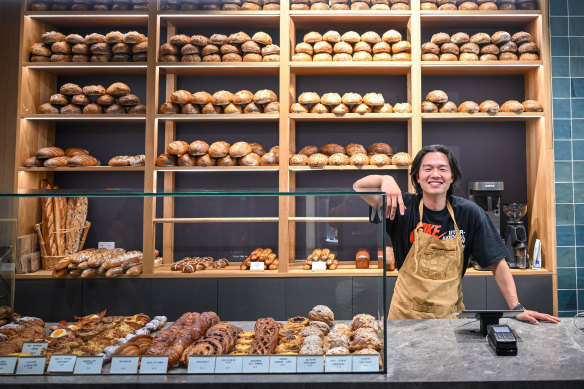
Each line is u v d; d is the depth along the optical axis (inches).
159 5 125.3
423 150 67.9
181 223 59.8
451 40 125.6
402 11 123.3
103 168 122.5
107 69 128.2
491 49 123.6
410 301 67.1
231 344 44.3
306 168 122.3
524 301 119.1
